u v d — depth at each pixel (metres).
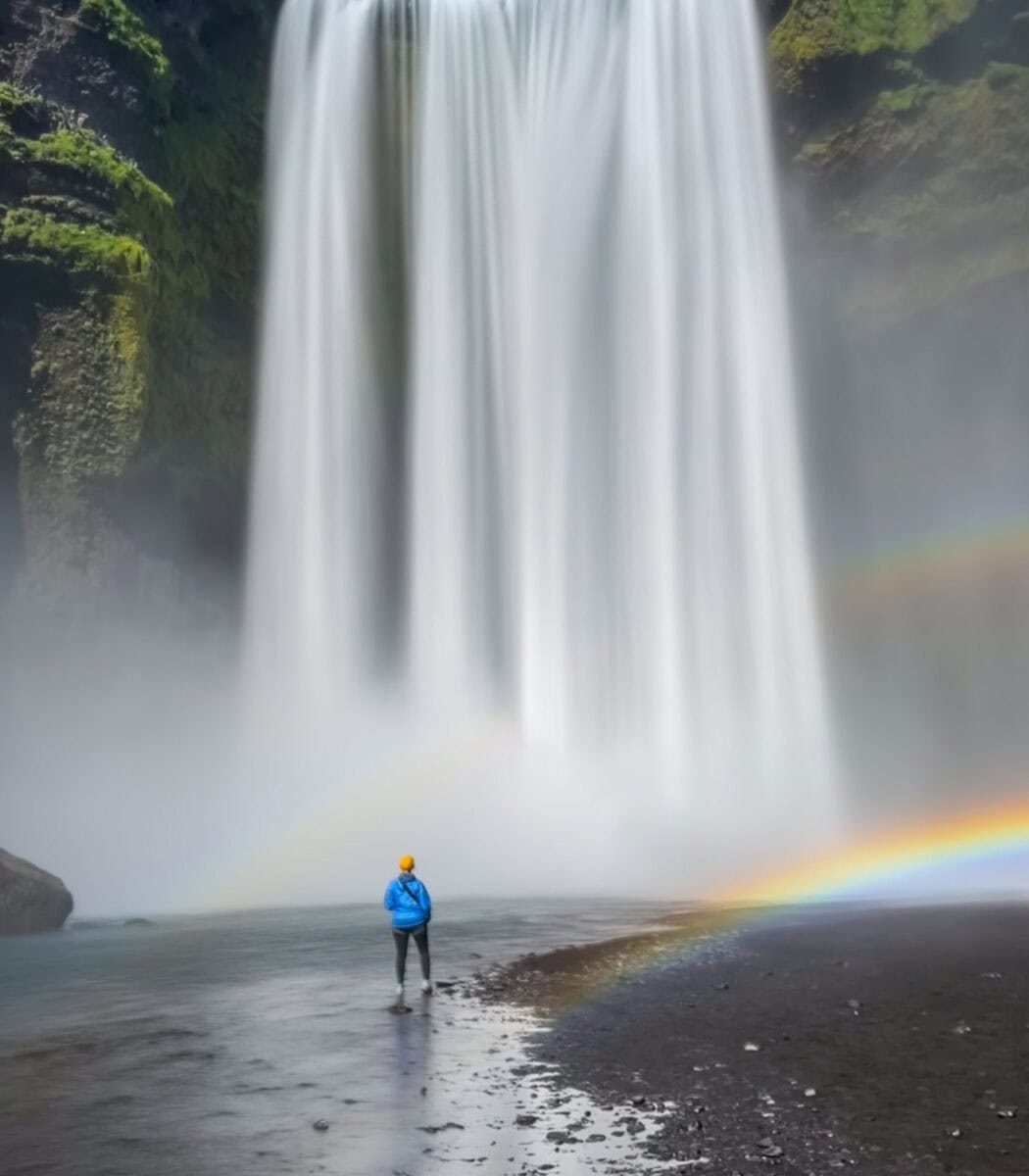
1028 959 17.45
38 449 40.19
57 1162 8.99
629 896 31.42
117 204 41.69
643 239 47.97
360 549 48.25
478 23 49.91
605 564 47.44
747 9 46.97
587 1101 10.32
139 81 43.97
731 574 47.34
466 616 47.81
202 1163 8.90
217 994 16.11
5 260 38.97
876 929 21.23
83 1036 13.48
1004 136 43.78
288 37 49.88
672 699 46.72
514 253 48.81
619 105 48.50
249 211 49.50
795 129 47.03
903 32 44.91
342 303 48.97
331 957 19.45
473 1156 8.88
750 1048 12.16
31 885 25.16
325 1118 9.98
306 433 48.59
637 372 47.78
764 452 47.53
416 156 49.62
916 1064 11.37
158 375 43.81
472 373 48.72
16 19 41.03
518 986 16.12
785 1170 8.43
